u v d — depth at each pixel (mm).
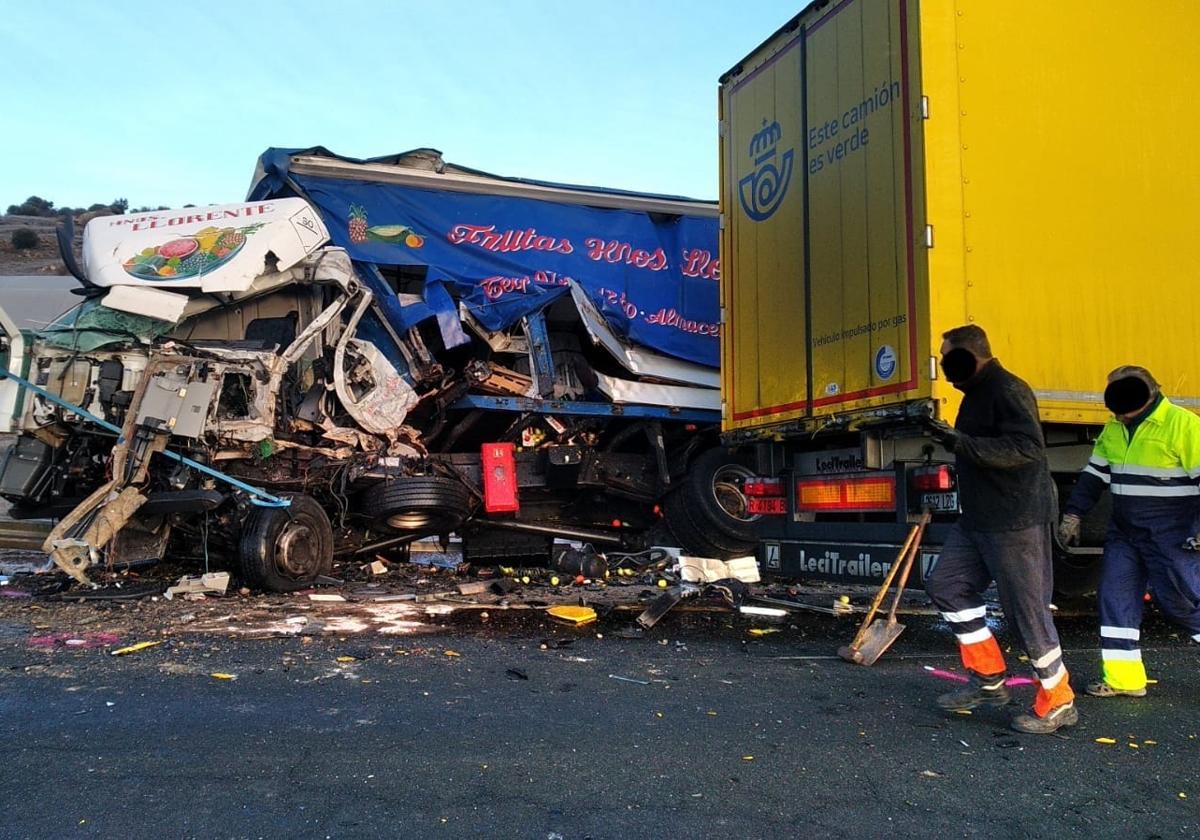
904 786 3051
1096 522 6852
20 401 7008
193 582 6793
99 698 3861
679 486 9812
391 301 8430
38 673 4289
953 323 5770
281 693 3994
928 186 5762
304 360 7910
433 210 8875
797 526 7500
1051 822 2785
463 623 5887
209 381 6910
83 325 7031
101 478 7355
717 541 9641
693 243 10016
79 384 7035
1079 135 6312
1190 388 6727
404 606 6512
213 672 4355
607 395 9336
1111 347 6348
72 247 7254
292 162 8391
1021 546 3668
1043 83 6195
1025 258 6035
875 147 6266
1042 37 6215
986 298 5883
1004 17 6078
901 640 5668
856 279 6434
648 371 9617
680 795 2924
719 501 9680
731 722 3744
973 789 3039
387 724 3572
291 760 3131
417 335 8516
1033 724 3668
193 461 6941
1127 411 4512
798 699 4148
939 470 6145
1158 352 6570
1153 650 5590
